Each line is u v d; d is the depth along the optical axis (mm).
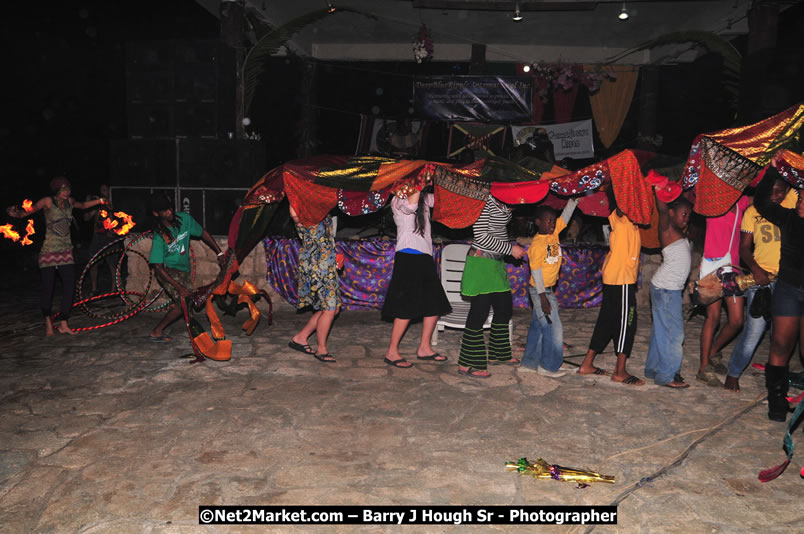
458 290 6738
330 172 5590
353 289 7895
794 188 4426
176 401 4672
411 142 13680
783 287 4184
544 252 5094
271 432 4090
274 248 7883
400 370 5457
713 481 3439
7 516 3104
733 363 4848
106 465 3631
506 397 4758
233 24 8609
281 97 13711
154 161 8219
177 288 5742
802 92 8469
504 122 13242
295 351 6047
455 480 3453
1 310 8297
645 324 7156
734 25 10469
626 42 12430
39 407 4562
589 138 13281
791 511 3131
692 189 4965
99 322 7324
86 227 13828
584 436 4047
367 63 14305
